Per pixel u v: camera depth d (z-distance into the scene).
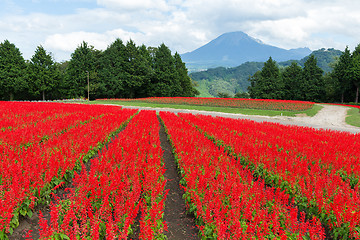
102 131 13.50
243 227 5.41
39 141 11.78
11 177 6.88
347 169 9.03
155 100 57.03
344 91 72.25
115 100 62.41
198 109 43.72
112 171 7.63
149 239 4.78
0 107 23.88
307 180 7.81
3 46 66.19
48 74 71.06
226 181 7.08
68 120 17.17
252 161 9.98
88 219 5.53
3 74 64.31
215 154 9.85
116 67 80.06
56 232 5.01
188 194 7.28
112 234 4.55
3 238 5.46
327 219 6.47
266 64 80.12
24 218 6.73
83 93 75.94
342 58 73.38
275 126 19.08
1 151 8.76
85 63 76.12
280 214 5.88
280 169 8.56
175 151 12.19
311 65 75.69
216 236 5.39
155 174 7.56
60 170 8.12
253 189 6.67
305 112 38.31
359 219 5.65
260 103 45.91
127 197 6.42
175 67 91.00
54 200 7.66
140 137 12.95
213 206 5.77
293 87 78.19
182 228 6.77
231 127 17.67
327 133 16.56
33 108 23.98
